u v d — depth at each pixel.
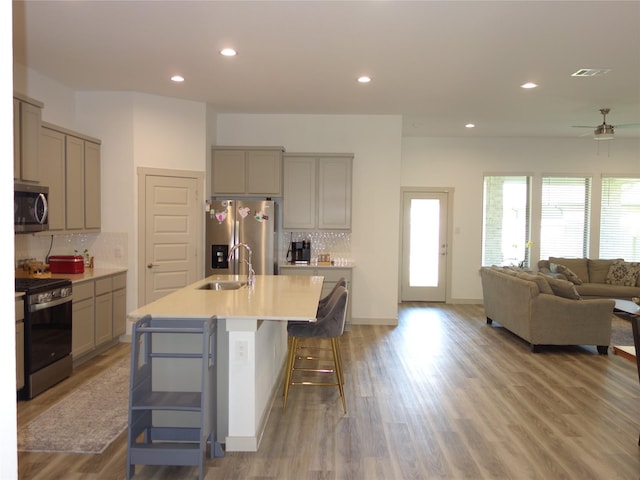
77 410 3.54
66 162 4.71
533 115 6.46
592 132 7.75
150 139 5.55
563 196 8.49
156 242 5.62
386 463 2.81
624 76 4.66
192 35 3.72
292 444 3.06
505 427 3.32
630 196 8.48
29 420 3.37
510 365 4.79
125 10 3.28
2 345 0.71
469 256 8.51
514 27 3.49
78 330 4.42
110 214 5.46
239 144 6.62
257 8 3.23
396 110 6.25
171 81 5.00
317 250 6.72
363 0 3.10
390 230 6.67
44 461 2.81
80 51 4.10
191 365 3.00
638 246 8.49
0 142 0.70
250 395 2.96
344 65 4.39
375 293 6.70
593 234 8.45
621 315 5.33
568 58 4.15
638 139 8.38
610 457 2.90
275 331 3.92
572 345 5.40
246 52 4.09
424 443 3.07
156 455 2.57
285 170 6.36
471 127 7.43
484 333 6.19
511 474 2.70
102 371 4.42
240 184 6.27
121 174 5.45
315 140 6.64
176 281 5.79
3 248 0.71
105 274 4.89
